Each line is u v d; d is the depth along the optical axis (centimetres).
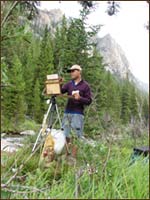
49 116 525
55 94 517
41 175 302
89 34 1443
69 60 1448
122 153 399
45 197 250
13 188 253
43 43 2903
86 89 541
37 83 2931
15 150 374
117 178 311
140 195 282
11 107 2250
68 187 288
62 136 418
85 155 349
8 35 193
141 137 534
